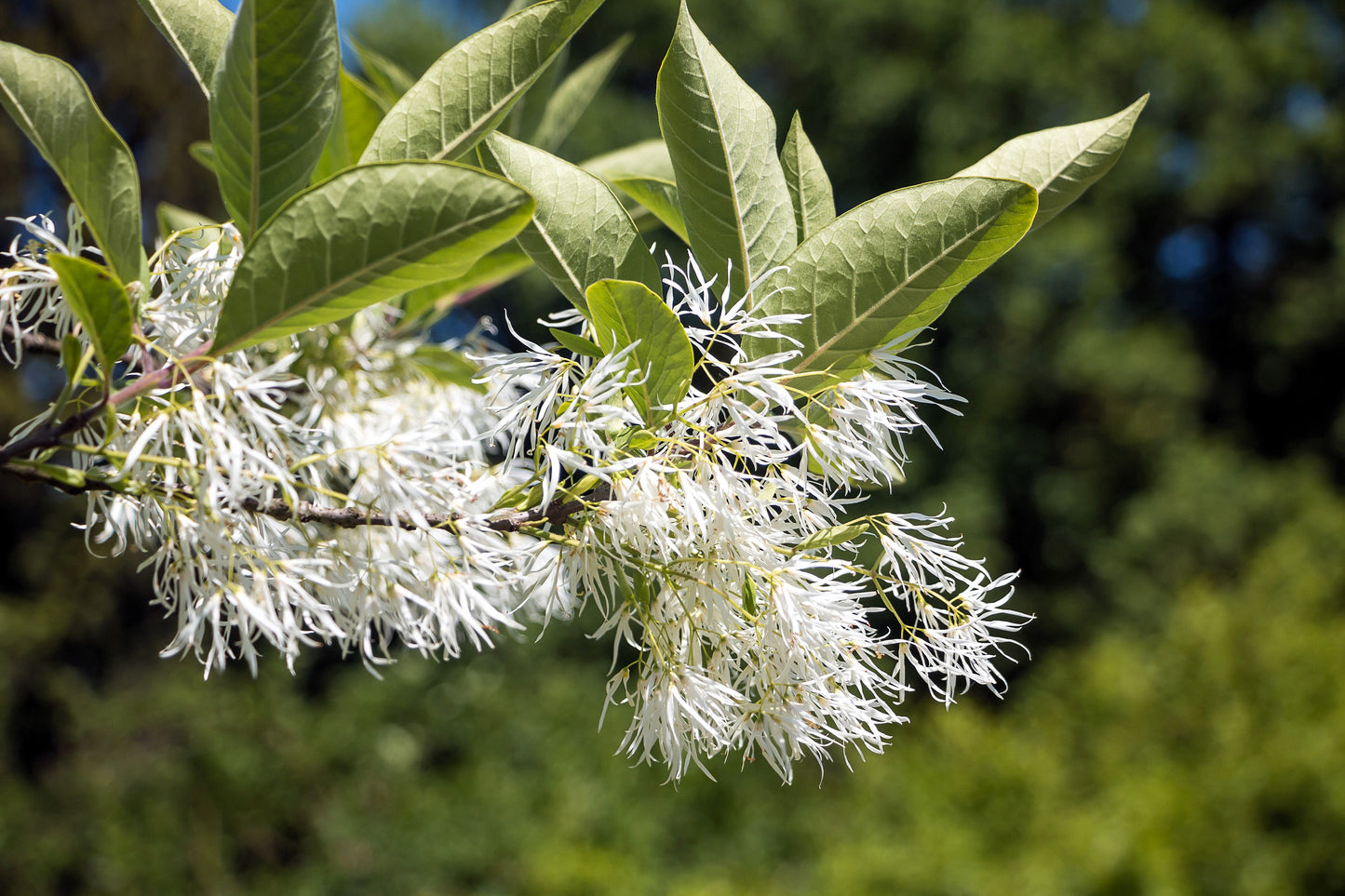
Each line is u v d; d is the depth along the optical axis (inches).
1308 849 184.2
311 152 38.0
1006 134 428.1
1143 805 196.2
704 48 41.9
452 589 41.0
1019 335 409.1
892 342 40.9
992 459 407.8
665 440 38.1
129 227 36.6
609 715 276.7
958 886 191.2
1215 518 410.0
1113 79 483.2
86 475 34.2
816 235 39.3
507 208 31.7
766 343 40.6
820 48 422.6
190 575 35.1
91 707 259.8
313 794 253.9
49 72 33.6
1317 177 540.1
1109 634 374.3
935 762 243.3
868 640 41.7
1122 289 492.1
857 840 224.7
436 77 39.9
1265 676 244.2
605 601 40.3
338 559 39.8
